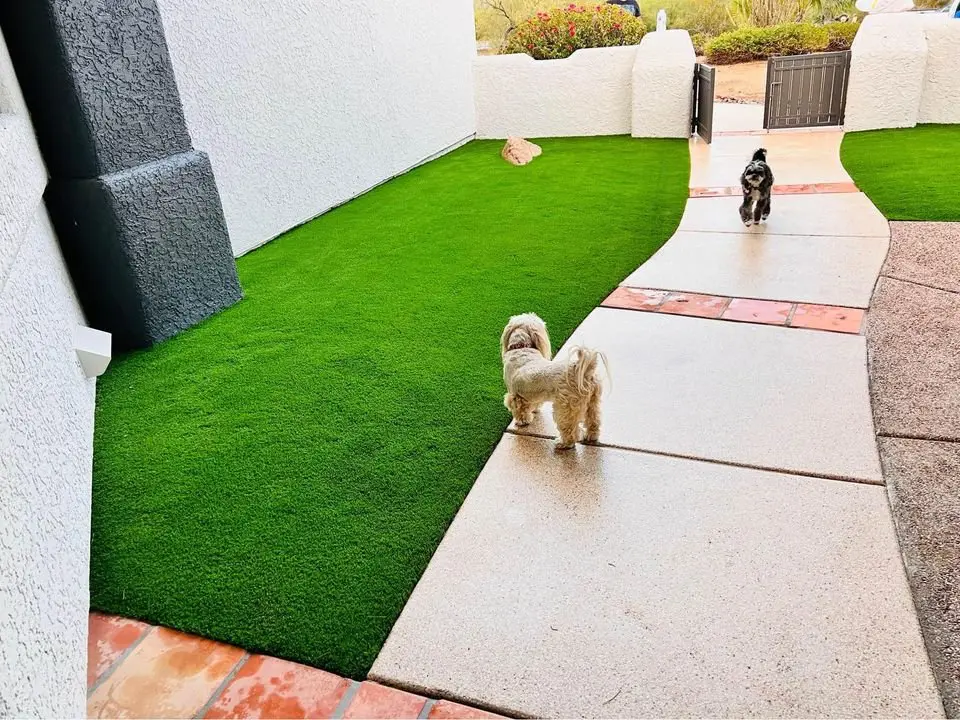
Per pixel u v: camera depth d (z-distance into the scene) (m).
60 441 2.37
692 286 4.38
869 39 8.46
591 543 2.30
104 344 3.51
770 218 5.65
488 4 17.45
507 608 2.08
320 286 4.98
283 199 6.47
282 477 2.79
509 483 2.64
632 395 3.17
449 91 9.84
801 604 2.01
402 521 2.49
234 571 2.31
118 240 3.87
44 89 3.60
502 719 1.76
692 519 2.37
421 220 6.54
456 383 3.43
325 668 1.94
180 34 5.14
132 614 2.17
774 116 9.27
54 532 1.98
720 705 1.74
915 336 3.46
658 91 9.41
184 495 2.72
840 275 4.34
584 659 1.90
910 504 2.35
